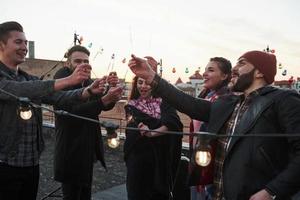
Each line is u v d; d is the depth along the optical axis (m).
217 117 2.68
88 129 3.89
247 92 2.61
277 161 2.35
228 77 4.05
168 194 4.01
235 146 2.42
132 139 4.02
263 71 2.53
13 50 3.13
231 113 2.64
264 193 2.24
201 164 2.15
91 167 4.00
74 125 3.79
